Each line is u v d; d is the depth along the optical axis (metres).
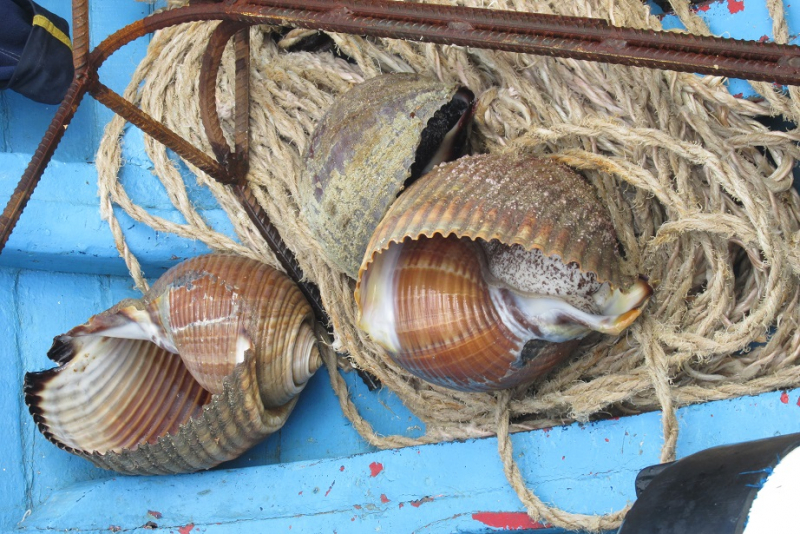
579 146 1.04
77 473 1.12
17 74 1.14
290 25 0.95
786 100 1.01
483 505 1.02
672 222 0.99
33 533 1.07
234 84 1.14
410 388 1.07
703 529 0.82
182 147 1.04
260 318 1.06
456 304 0.98
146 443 1.05
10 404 1.11
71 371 1.09
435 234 1.00
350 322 1.07
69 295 1.15
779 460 0.82
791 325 1.00
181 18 0.97
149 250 1.13
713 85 1.03
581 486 1.00
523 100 1.05
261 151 1.11
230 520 1.07
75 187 1.13
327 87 1.14
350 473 1.06
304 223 1.08
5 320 1.12
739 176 1.01
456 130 1.05
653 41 0.89
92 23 1.24
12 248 1.11
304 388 1.14
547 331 0.97
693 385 1.01
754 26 1.05
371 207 1.02
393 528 1.04
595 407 1.00
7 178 1.12
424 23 0.92
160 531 1.07
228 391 1.03
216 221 1.13
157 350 1.12
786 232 1.01
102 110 1.21
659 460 0.99
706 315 1.01
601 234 0.98
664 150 1.01
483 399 1.05
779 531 0.80
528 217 0.96
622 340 1.02
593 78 1.05
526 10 1.06
